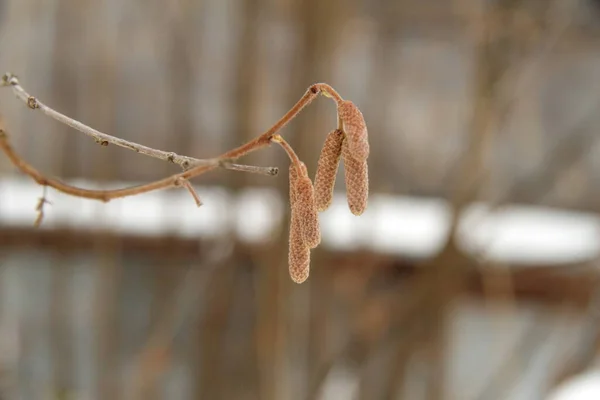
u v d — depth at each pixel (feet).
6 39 4.72
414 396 4.41
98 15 4.41
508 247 4.74
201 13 4.43
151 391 4.25
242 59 3.80
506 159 5.46
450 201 4.38
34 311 4.87
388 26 5.09
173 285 4.48
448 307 4.25
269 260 3.69
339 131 2.47
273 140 2.47
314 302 3.98
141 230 4.40
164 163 4.91
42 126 4.90
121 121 5.18
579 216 5.55
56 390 4.49
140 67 5.16
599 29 5.65
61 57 4.68
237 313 4.08
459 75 5.58
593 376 4.69
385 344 4.35
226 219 3.86
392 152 5.42
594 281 4.53
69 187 2.63
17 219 4.36
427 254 4.49
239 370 4.05
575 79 5.88
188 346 4.48
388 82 5.18
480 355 5.12
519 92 4.22
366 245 4.37
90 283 4.66
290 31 3.89
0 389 4.73
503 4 4.07
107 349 4.25
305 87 3.61
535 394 5.18
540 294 4.68
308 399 3.94
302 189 2.45
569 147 5.39
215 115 4.95
